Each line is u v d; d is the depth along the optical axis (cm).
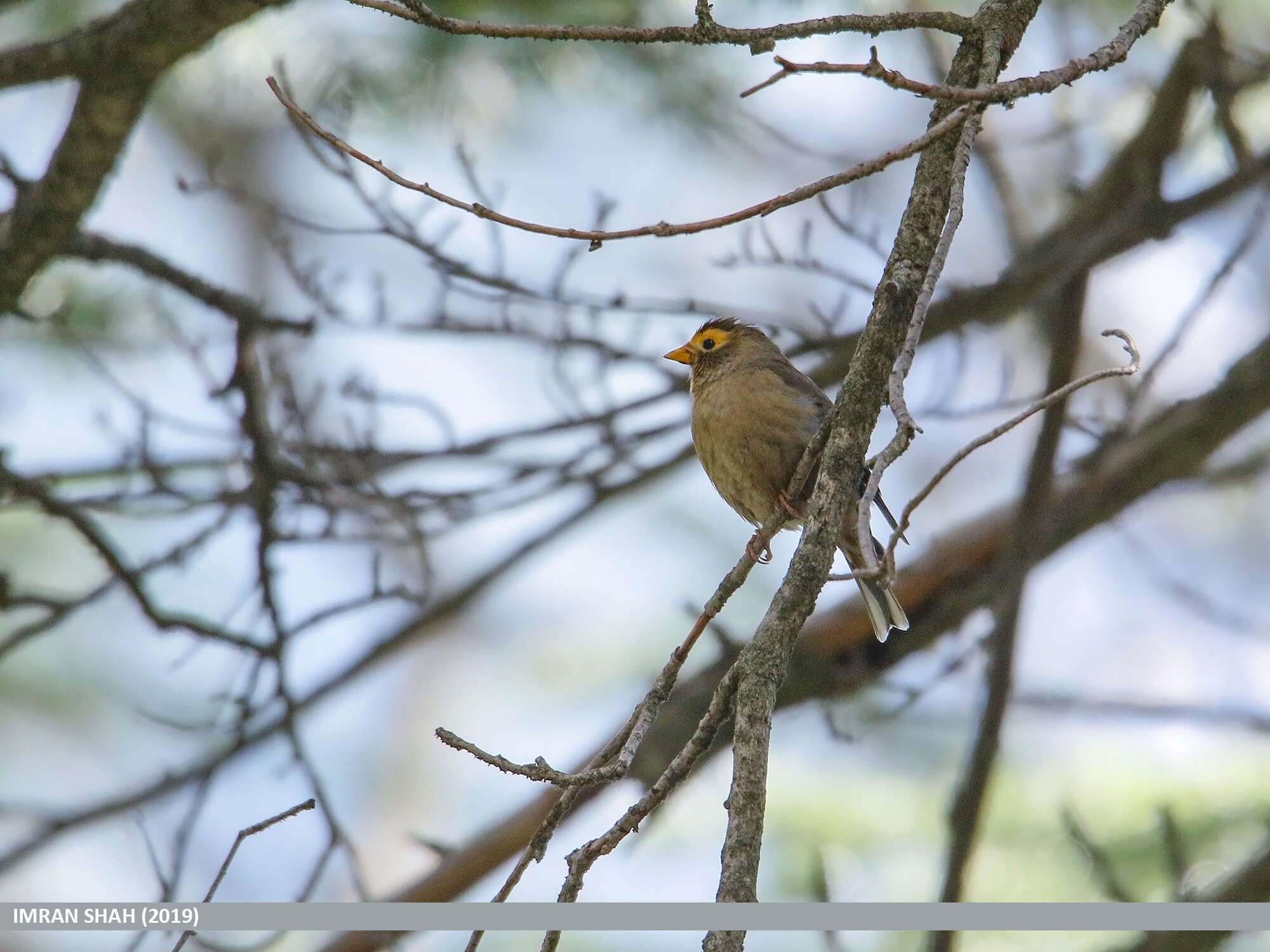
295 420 1054
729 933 479
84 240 930
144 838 747
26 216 864
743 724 526
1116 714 1152
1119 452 1116
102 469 1042
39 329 1167
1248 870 888
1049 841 1296
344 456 1055
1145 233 1049
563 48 1150
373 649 1158
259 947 787
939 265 526
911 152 493
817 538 561
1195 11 1045
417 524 1023
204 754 1211
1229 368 1079
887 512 944
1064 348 1077
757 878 496
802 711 1138
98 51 790
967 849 1071
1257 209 1009
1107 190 1105
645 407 1052
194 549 978
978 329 1117
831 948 834
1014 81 509
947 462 470
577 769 1082
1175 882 909
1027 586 1109
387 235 948
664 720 1055
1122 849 1265
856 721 1152
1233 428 1073
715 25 520
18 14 1151
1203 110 1188
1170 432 1095
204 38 781
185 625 948
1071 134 1236
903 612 948
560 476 1078
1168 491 1215
